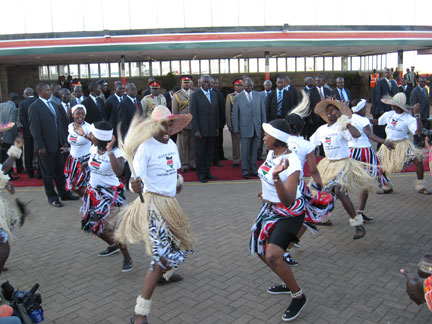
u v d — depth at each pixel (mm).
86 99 8742
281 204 3600
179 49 19844
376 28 21844
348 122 5008
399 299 3854
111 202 4613
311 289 4070
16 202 4219
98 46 19594
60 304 3906
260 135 8859
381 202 6922
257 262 4738
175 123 3871
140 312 3311
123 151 3646
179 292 4082
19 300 3154
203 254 4977
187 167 9781
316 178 4348
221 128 10266
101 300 3973
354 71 29750
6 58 22031
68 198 7660
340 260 4734
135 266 4730
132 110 8180
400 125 6930
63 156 8258
